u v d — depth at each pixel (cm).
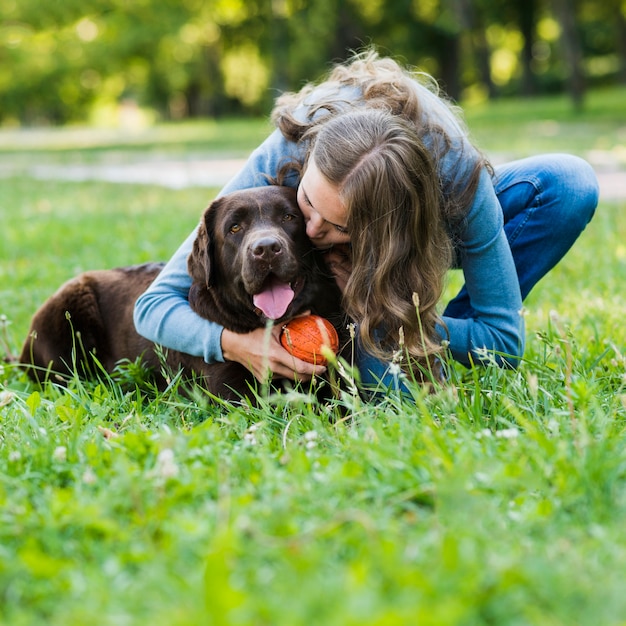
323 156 323
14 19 2716
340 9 3766
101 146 2856
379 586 179
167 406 359
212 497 239
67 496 235
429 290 335
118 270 477
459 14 3444
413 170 318
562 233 390
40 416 326
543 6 4400
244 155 2038
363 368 364
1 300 591
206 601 169
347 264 365
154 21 3138
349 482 234
